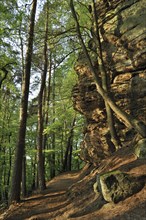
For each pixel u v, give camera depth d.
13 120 31.92
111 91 14.38
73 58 18.95
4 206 15.49
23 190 20.36
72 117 27.30
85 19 16.09
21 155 14.27
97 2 16.44
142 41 13.30
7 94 27.75
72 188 12.82
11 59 18.66
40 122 17.83
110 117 12.86
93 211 8.78
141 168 8.99
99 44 13.77
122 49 14.33
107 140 14.91
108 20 15.46
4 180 32.31
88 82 15.88
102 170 11.30
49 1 15.85
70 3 13.58
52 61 24.17
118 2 15.35
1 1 14.42
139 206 7.54
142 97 13.20
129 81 13.89
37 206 12.85
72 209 10.08
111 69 14.68
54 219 10.03
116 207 8.15
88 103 16.00
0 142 28.89
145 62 13.13
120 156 11.30
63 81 25.66
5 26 14.95
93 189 10.42
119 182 8.57
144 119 12.91
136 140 11.23
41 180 17.41
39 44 15.55
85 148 16.67
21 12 14.64
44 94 24.42
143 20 13.74
